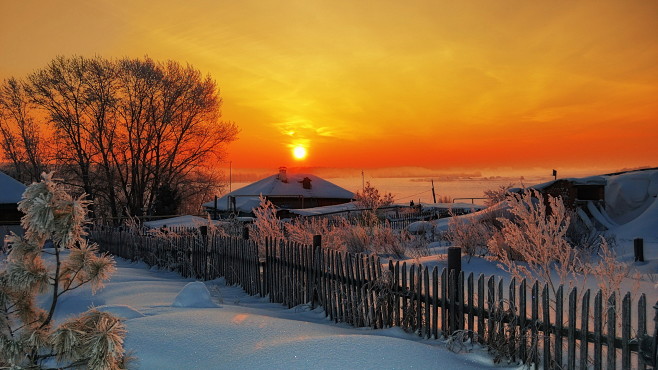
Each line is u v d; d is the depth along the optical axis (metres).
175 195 46.72
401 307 7.00
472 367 4.93
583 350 4.56
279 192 48.69
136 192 45.56
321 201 50.47
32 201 4.05
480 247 12.17
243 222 18.08
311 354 4.98
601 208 20.94
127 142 45.47
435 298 5.99
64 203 4.12
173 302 7.67
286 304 9.11
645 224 18.67
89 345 3.88
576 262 9.70
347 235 13.86
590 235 14.46
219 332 5.84
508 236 8.75
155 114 45.81
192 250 13.43
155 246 15.63
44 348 4.07
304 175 53.03
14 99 43.25
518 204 8.91
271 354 5.05
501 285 5.31
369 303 7.00
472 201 41.72
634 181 21.77
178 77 45.84
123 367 4.27
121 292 9.23
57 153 43.62
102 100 42.78
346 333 6.16
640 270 10.40
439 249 13.64
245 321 6.22
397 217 27.62
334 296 7.72
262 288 10.02
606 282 6.30
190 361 5.19
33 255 4.20
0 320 4.00
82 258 4.31
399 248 13.28
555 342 4.80
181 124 45.97
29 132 44.94
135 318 6.66
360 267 7.17
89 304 8.48
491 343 5.32
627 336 4.27
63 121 42.34
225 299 9.67
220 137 47.91
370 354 4.92
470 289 5.61
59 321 7.51
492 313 5.37
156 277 12.84
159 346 5.54
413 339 6.10
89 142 44.03
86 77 42.88
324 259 8.01
